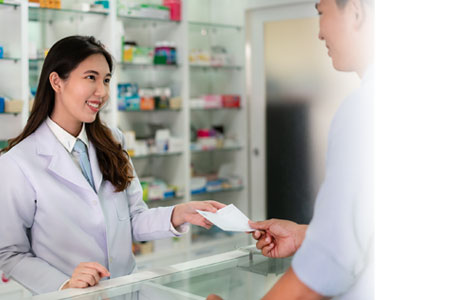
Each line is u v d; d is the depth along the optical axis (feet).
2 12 10.30
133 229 5.52
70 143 5.19
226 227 4.04
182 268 3.74
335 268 2.47
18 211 4.83
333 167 2.49
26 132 5.15
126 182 5.38
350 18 2.65
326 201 2.49
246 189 14.64
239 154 14.73
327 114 13.23
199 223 5.12
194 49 14.53
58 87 5.00
